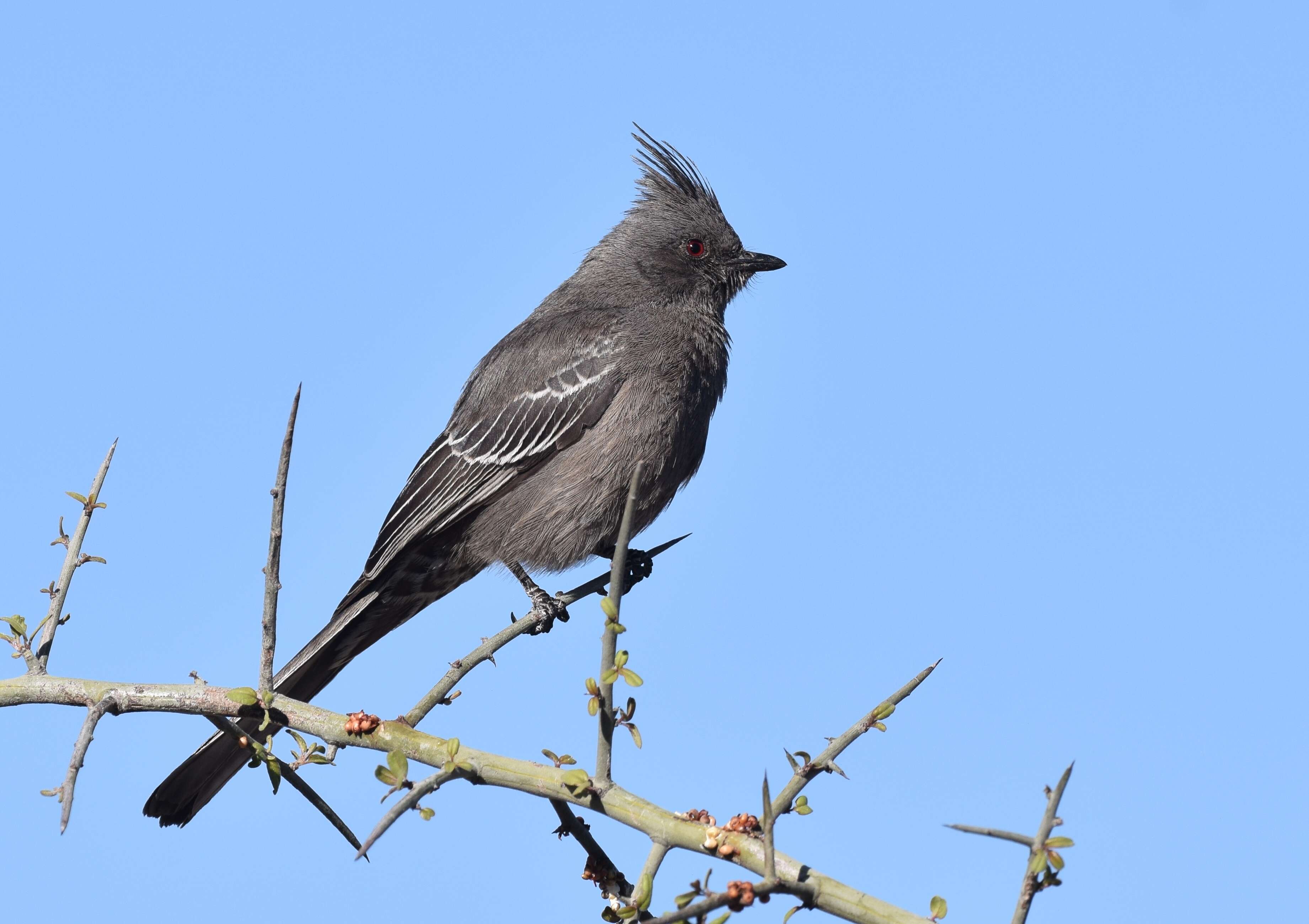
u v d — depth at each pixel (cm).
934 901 522
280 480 700
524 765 617
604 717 597
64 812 583
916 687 603
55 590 761
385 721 689
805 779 591
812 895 526
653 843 584
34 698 722
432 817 558
